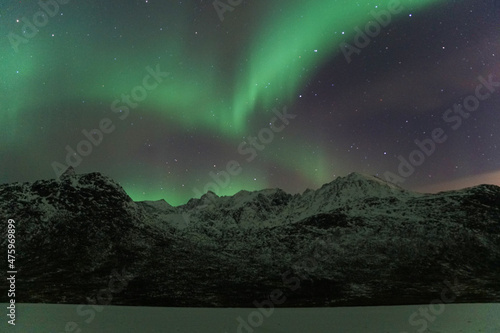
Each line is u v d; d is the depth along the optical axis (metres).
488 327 22.23
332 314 32.03
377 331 21.94
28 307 33.47
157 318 27.66
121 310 33.38
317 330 22.70
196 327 23.48
